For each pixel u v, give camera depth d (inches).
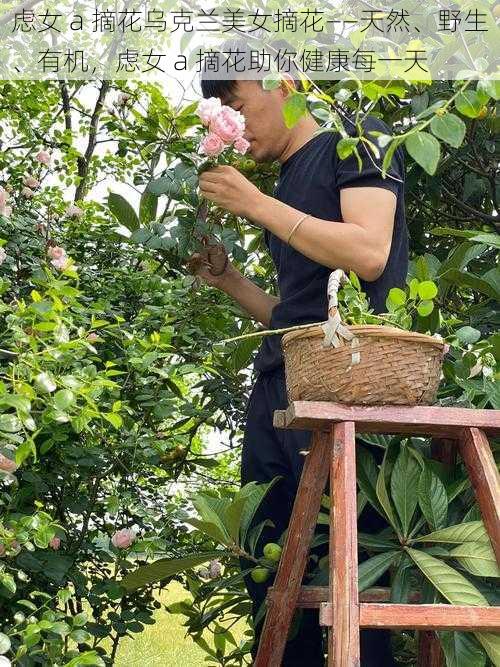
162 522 92.0
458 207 105.9
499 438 63.9
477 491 56.8
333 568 52.5
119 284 100.9
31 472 80.2
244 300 87.9
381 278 71.4
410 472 61.6
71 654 66.4
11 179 117.2
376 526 70.3
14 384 60.0
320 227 66.9
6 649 57.9
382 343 54.5
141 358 82.4
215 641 97.4
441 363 57.5
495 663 53.4
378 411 55.6
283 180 76.6
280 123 75.7
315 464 60.3
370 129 70.2
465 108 53.8
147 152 98.0
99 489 96.0
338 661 50.1
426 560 56.9
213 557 70.4
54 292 65.4
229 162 74.5
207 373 109.9
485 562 55.7
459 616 52.1
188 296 100.5
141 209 96.7
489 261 105.2
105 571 94.3
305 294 73.1
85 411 62.9
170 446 88.6
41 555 79.6
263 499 75.4
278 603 63.0
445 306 93.6
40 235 99.7
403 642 83.4
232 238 87.1
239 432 112.7
